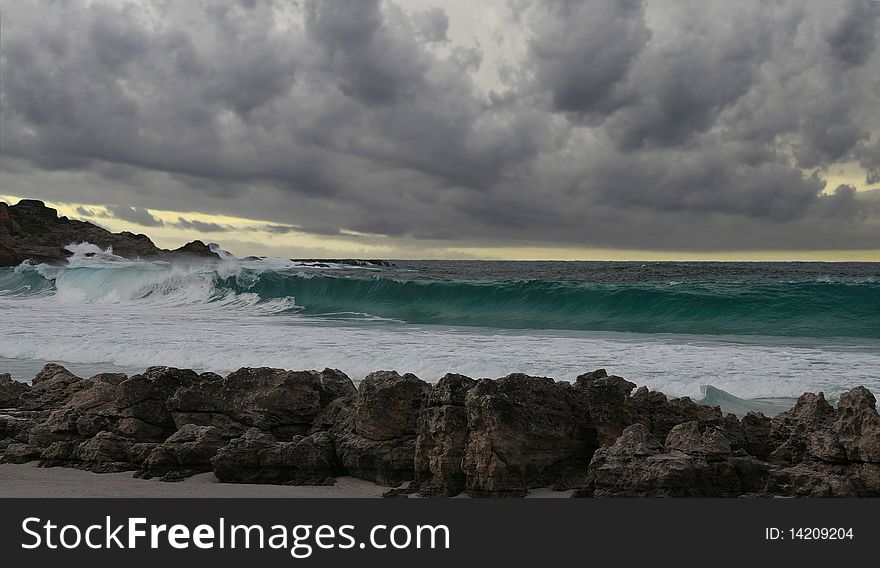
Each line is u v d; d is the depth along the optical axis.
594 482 7.65
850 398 8.04
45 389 11.49
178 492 8.20
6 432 10.44
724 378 15.79
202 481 8.67
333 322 29.47
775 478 7.66
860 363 18.14
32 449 9.72
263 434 8.94
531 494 7.75
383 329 26.19
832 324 29.22
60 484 8.52
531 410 7.99
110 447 9.35
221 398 9.59
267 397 9.45
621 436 7.80
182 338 22.11
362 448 8.58
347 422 9.08
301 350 19.48
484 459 7.62
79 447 9.48
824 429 8.12
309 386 9.71
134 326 25.75
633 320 31.64
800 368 17.31
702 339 24.39
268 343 21.08
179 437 9.16
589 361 17.98
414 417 8.62
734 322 30.30
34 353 19.56
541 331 26.58
